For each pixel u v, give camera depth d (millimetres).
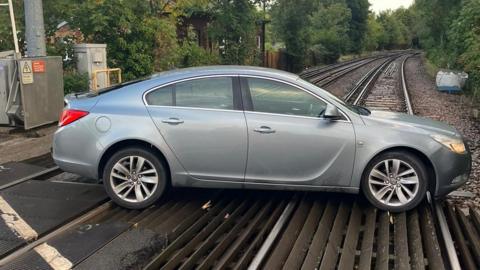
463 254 4785
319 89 5910
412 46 135875
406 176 5777
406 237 5098
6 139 9648
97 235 4996
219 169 5828
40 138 9734
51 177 7211
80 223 5383
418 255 4703
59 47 14523
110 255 4551
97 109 5887
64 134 5934
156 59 18469
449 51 32938
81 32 16312
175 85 5938
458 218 5734
